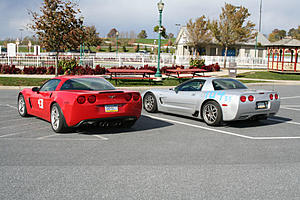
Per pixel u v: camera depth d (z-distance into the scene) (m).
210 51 47.50
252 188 4.00
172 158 5.26
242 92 7.76
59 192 3.79
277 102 8.16
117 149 5.77
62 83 7.42
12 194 3.72
